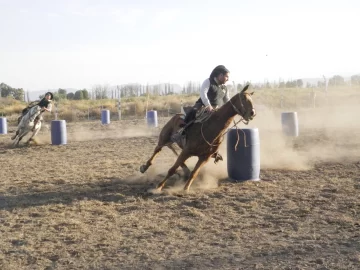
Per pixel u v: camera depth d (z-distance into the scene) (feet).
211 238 21.22
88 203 27.96
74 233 22.41
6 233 22.77
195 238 21.31
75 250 20.01
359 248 19.01
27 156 52.65
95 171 39.42
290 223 23.12
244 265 17.66
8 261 19.03
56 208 27.22
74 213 26.11
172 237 21.54
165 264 18.10
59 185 33.86
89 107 143.43
